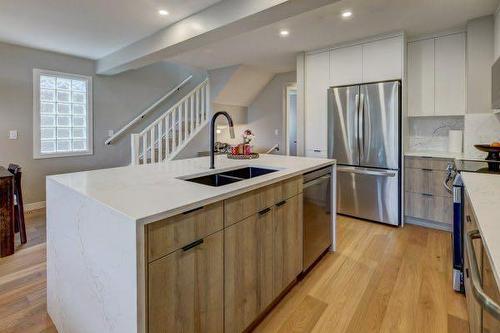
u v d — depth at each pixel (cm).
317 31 355
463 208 204
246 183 168
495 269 69
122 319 116
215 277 144
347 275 241
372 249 293
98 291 131
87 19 316
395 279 235
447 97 358
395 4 283
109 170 215
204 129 573
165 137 517
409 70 382
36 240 317
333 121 401
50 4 282
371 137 369
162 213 115
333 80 414
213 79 576
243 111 669
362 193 382
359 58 388
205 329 139
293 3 227
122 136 531
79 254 146
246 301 166
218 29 281
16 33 361
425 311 193
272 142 640
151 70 571
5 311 193
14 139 416
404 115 363
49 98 445
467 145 329
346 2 278
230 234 153
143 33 359
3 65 402
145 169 220
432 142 400
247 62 514
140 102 555
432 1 278
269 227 185
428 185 349
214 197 139
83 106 480
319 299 208
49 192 182
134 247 108
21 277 237
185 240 127
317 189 253
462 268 211
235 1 261
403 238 323
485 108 319
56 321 177
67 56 457
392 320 185
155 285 115
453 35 350
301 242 227
